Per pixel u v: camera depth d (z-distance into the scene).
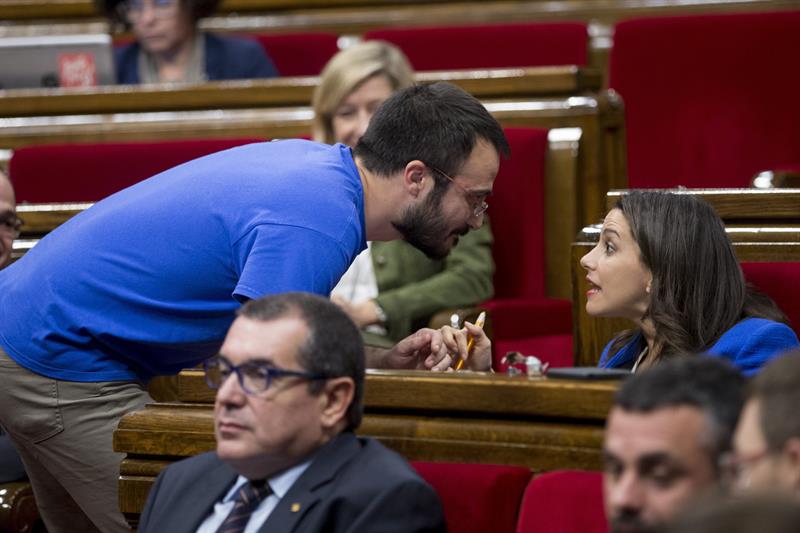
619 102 7.50
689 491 2.54
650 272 4.49
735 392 2.58
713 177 8.06
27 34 10.34
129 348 4.44
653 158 8.16
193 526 3.43
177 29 8.84
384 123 4.35
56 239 4.54
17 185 7.42
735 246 4.96
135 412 3.99
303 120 7.76
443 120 4.30
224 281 4.27
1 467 5.34
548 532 3.40
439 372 3.81
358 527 3.14
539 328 6.62
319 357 3.28
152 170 7.25
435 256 4.51
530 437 3.51
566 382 3.53
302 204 4.09
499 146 4.39
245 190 4.21
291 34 9.40
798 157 7.95
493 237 7.14
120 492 3.97
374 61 7.09
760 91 8.00
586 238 5.35
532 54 8.60
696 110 8.10
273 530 3.22
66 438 4.44
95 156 7.33
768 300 4.58
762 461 2.20
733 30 8.08
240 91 7.99
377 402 3.70
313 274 4.00
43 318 4.39
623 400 2.63
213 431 3.87
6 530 5.23
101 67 8.51
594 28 9.51
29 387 4.42
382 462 3.28
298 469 3.34
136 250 4.33
